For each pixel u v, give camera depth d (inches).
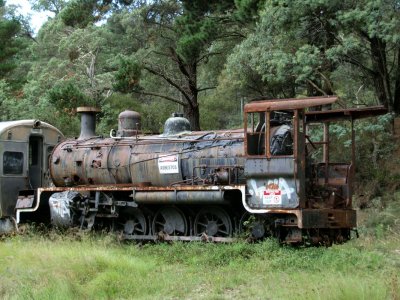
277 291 350.0
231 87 1178.0
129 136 645.9
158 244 552.4
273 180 486.6
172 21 1163.9
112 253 479.2
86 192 626.5
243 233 508.1
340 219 494.9
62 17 1186.0
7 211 685.9
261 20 768.9
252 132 506.6
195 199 526.9
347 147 820.0
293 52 785.6
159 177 582.9
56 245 525.0
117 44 1285.7
